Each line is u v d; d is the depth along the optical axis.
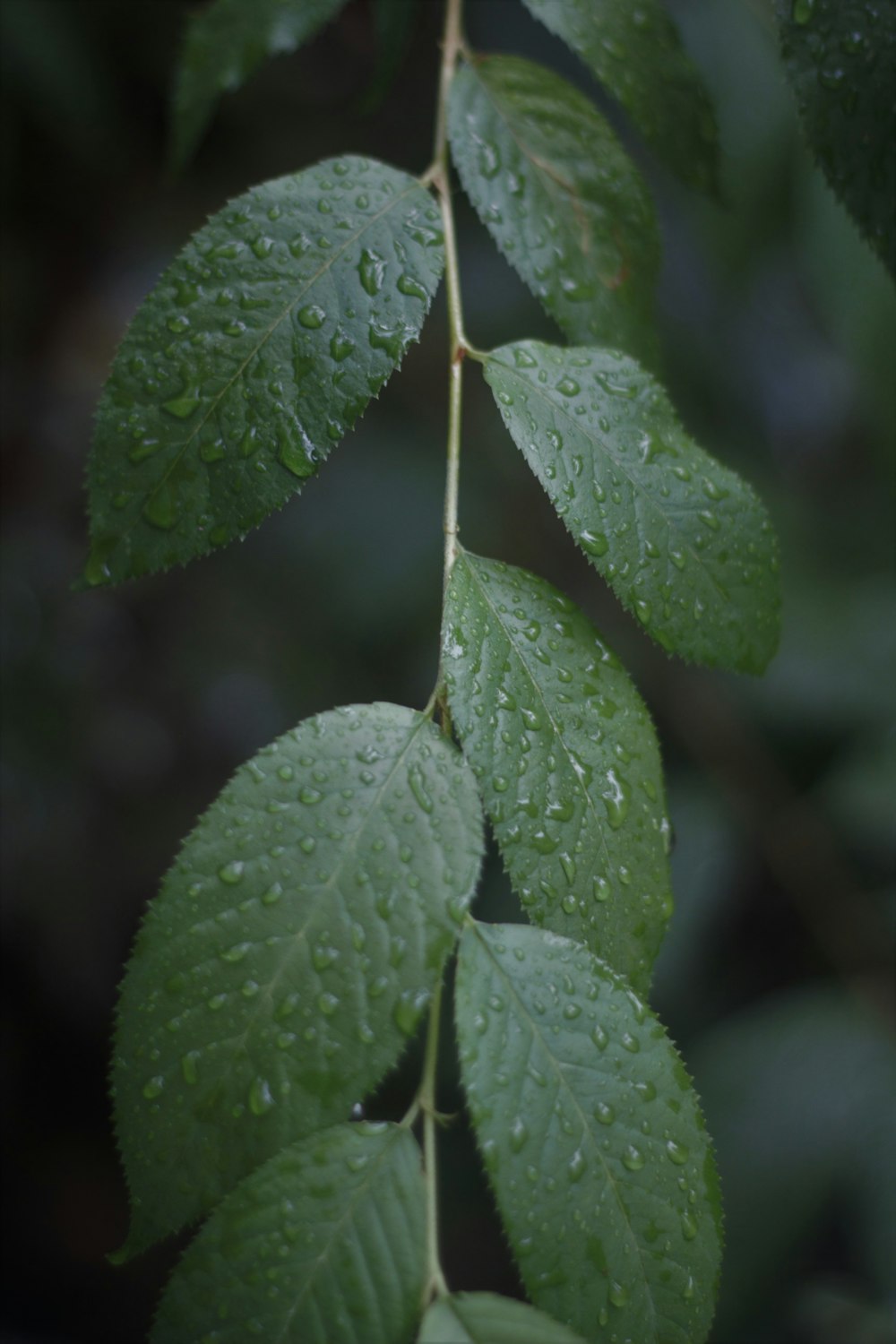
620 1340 0.36
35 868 1.05
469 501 0.94
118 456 0.38
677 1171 0.36
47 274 1.04
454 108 0.43
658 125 0.44
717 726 0.86
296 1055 0.36
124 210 1.02
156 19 0.89
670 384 0.92
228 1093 0.36
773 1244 0.69
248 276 0.39
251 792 0.37
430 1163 0.36
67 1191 1.20
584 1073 0.36
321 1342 0.35
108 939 1.11
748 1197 0.70
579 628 0.38
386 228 0.40
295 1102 0.36
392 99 1.02
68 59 0.84
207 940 0.36
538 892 0.37
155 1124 0.36
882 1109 0.70
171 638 1.04
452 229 0.41
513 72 0.43
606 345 0.43
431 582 0.93
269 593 1.01
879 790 0.77
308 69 1.00
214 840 0.36
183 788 1.08
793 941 1.00
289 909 0.36
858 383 0.63
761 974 1.00
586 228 0.43
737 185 0.64
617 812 0.38
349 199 0.40
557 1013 0.36
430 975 0.36
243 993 0.36
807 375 1.00
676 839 0.80
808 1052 0.73
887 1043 0.73
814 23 0.40
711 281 0.89
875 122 0.40
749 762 0.86
